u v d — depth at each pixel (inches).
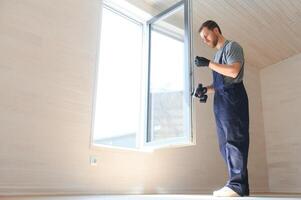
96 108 113.8
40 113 89.7
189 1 114.3
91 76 105.3
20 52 88.7
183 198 72.1
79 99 100.2
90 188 97.0
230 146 83.1
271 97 200.5
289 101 192.2
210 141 150.5
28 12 92.4
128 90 128.2
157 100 121.4
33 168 85.6
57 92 94.8
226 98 85.4
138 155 115.1
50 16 97.6
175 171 128.8
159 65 124.3
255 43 176.2
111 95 123.1
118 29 128.9
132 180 110.3
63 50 99.0
